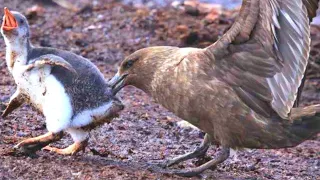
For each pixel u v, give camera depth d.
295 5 12.83
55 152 13.18
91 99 12.66
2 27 12.52
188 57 13.10
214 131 13.20
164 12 24.03
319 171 14.84
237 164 14.57
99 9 23.98
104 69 19.80
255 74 12.95
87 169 12.58
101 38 21.91
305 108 13.16
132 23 22.91
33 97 12.73
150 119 16.45
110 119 12.97
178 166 13.71
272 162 15.03
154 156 14.29
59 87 12.50
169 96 13.27
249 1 12.70
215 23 23.16
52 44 21.22
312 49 21.47
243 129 13.02
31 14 23.17
